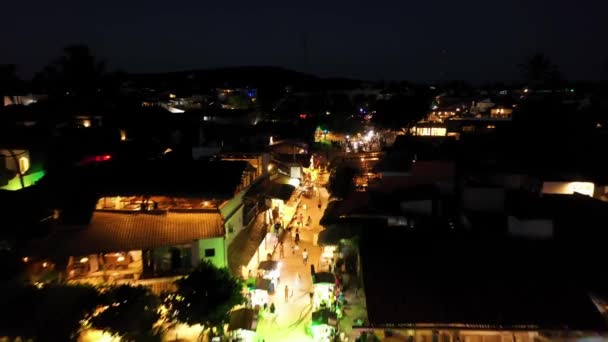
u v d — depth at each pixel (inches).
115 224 1013.2
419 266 836.0
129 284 839.7
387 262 853.2
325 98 4852.4
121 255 1026.7
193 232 1007.0
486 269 821.2
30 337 703.1
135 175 1186.6
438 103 4436.5
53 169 1327.5
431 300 749.9
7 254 852.6
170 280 967.0
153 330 826.2
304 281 1201.4
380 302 751.7
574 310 719.1
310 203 1931.6
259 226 1336.1
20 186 1248.8
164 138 2172.7
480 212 1163.3
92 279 943.7
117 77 2746.1
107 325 754.2
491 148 1770.4
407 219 1171.3
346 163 2121.1
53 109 2209.6
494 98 4101.9
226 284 869.8
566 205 1091.9
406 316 721.0
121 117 2316.7
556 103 2231.8
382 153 2297.0
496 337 699.4
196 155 1913.1
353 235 1109.1
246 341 863.7
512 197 1177.4
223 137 2251.5
